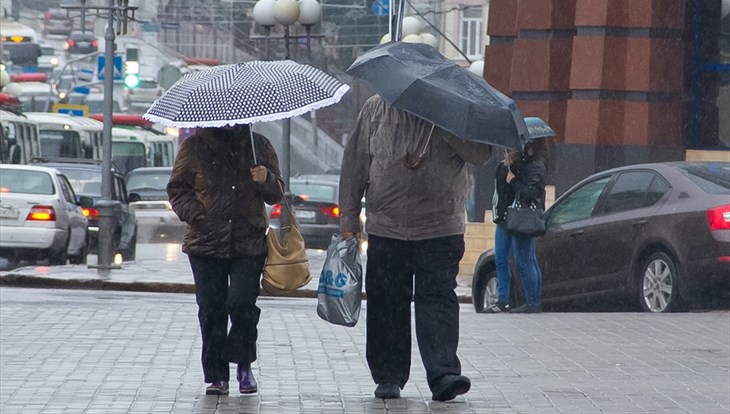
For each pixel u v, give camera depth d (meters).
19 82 199.00
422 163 26.44
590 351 34.41
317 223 98.56
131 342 35.47
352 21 178.88
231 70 26.48
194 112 25.77
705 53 74.62
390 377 27.06
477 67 87.69
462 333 38.19
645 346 35.44
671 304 44.16
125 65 109.81
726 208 43.00
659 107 69.50
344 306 27.05
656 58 69.12
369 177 26.97
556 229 47.81
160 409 25.58
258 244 26.86
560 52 70.81
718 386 28.89
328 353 33.81
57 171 72.31
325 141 195.12
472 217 79.88
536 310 45.25
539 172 44.78
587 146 68.94
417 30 83.06
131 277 59.16
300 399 26.86
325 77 26.44
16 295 51.47
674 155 70.12
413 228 26.56
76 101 199.38
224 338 27.22
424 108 25.83
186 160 26.69
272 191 26.70
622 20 69.00
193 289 57.50
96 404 26.08
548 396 27.42
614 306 48.41
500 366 31.70
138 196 86.00
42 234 68.25
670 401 26.91
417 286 26.89
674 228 44.03
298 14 75.06
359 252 27.36
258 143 26.95
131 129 148.62
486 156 26.64
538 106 71.06
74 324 39.47
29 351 33.47
